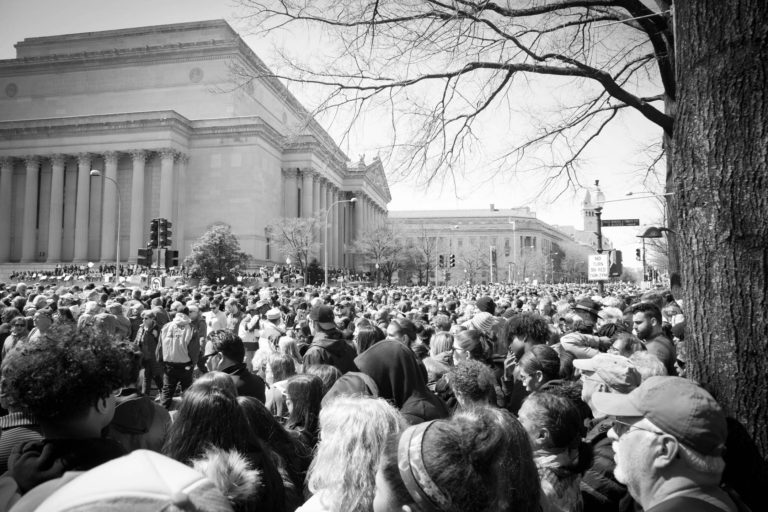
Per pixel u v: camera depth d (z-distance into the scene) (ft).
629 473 8.70
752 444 11.56
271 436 15.08
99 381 9.79
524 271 442.09
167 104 270.05
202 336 51.16
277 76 31.45
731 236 12.56
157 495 4.52
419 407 16.21
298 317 58.75
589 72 31.04
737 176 12.57
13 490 8.66
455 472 6.47
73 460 9.41
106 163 238.89
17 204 255.29
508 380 24.47
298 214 284.41
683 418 8.13
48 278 182.39
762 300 12.17
